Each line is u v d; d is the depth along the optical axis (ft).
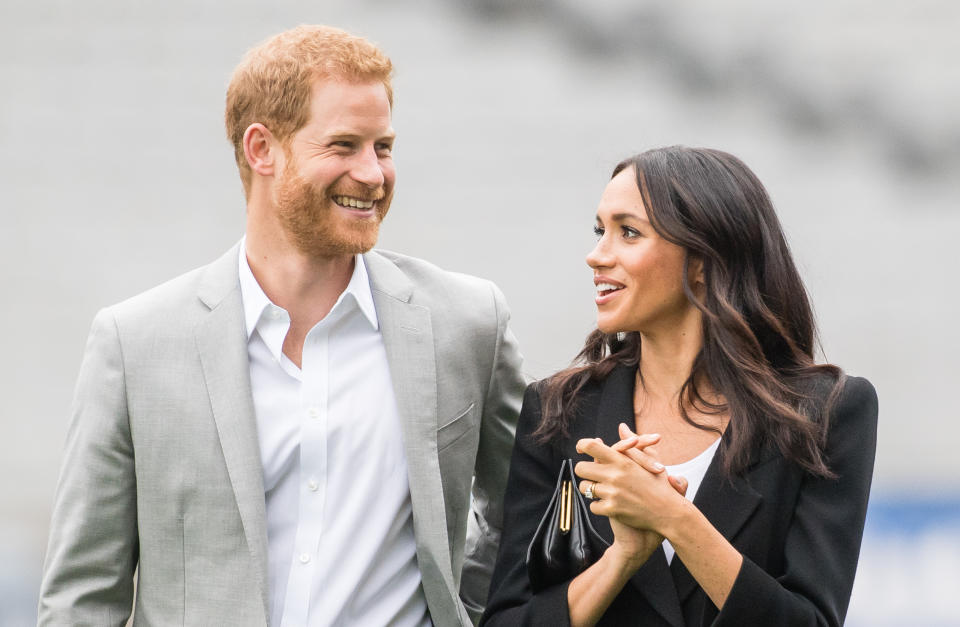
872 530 63.87
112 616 28.22
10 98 96.99
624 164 27.02
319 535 27.63
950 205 97.45
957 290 95.20
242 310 28.40
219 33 99.76
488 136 98.89
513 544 27.35
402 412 28.32
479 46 100.63
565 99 99.50
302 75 27.27
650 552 24.71
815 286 95.30
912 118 99.14
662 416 26.81
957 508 63.87
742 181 26.76
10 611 71.36
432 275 30.32
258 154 28.07
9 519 82.74
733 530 25.11
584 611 25.04
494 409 30.63
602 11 100.53
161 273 94.12
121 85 98.17
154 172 96.58
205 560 27.53
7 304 91.61
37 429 88.58
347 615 27.63
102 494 27.84
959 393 92.02
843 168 98.22
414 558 28.55
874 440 26.03
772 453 25.49
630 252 26.35
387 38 100.27
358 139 27.43
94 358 28.27
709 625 24.98
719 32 100.83
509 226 96.68
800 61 100.42
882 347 93.61
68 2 99.40
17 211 94.48
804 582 24.56
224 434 27.48
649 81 100.12
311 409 28.02
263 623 26.96
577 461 26.94
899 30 101.81
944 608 62.95
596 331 28.53
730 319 25.93
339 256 28.71
